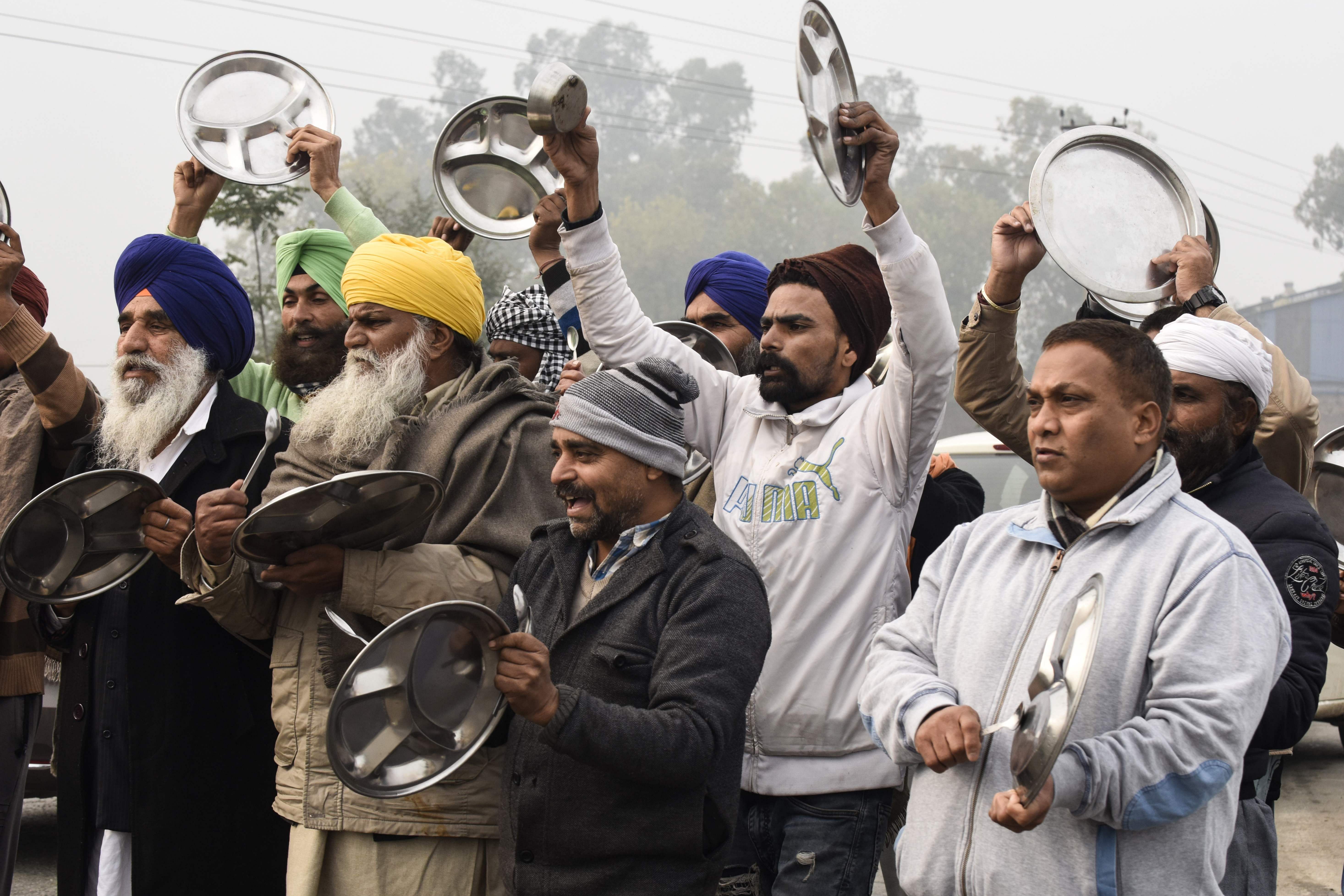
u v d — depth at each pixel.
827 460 3.06
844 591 2.96
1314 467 3.78
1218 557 2.12
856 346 3.16
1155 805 2.01
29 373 3.44
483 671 2.20
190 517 2.84
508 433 2.96
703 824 2.44
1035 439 2.28
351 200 4.15
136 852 3.06
